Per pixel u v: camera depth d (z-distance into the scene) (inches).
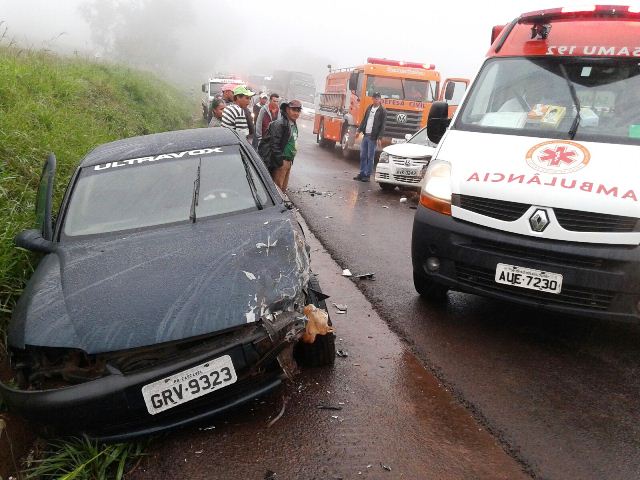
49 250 141.1
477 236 154.9
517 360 151.6
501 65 199.5
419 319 179.2
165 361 106.1
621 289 138.9
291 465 108.3
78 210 151.1
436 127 202.8
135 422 108.3
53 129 289.0
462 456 111.2
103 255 131.0
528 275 147.9
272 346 110.3
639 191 140.2
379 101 489.7
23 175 219.8
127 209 149.1
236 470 107.3
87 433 108.1
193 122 896.3
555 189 146.2
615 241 138.4
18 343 109.7
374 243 279.0
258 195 153.4
